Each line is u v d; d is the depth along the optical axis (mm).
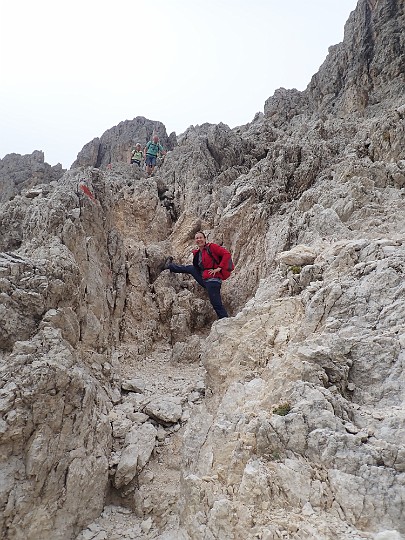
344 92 19281
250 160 15109
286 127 20703
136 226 12469
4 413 5047
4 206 10094
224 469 4617
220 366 6520
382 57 18391
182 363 9070
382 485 3631
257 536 3709
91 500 5609
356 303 5801
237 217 11078
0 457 4973
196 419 6109
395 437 3957
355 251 7039
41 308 6332
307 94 22734
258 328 6508
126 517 5703
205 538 4137
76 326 7051
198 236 9297
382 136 11836
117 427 6629
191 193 13375
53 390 5426
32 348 5715
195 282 10977
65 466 5434
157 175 15641
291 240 9750
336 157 12688
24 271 6531
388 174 10570
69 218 8305
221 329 6785
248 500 3961
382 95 17766
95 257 8836
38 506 5098
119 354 8789
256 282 10156
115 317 9398
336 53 21516
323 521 3586
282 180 12148
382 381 4797
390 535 3250
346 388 4844
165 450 6453
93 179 10219
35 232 8391
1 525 4781
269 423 4305
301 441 4145
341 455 3889
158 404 7188
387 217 9008
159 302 10250
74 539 5363
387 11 19328
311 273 7059
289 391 4695
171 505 5582
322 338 5305
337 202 9750
